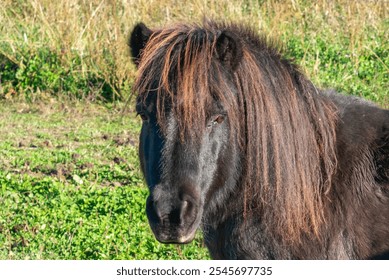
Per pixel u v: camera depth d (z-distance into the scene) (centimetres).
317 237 634
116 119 1745
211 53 602
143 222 1047
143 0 1909
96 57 1917
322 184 642
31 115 1794
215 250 668
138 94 620
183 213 567
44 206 1102
